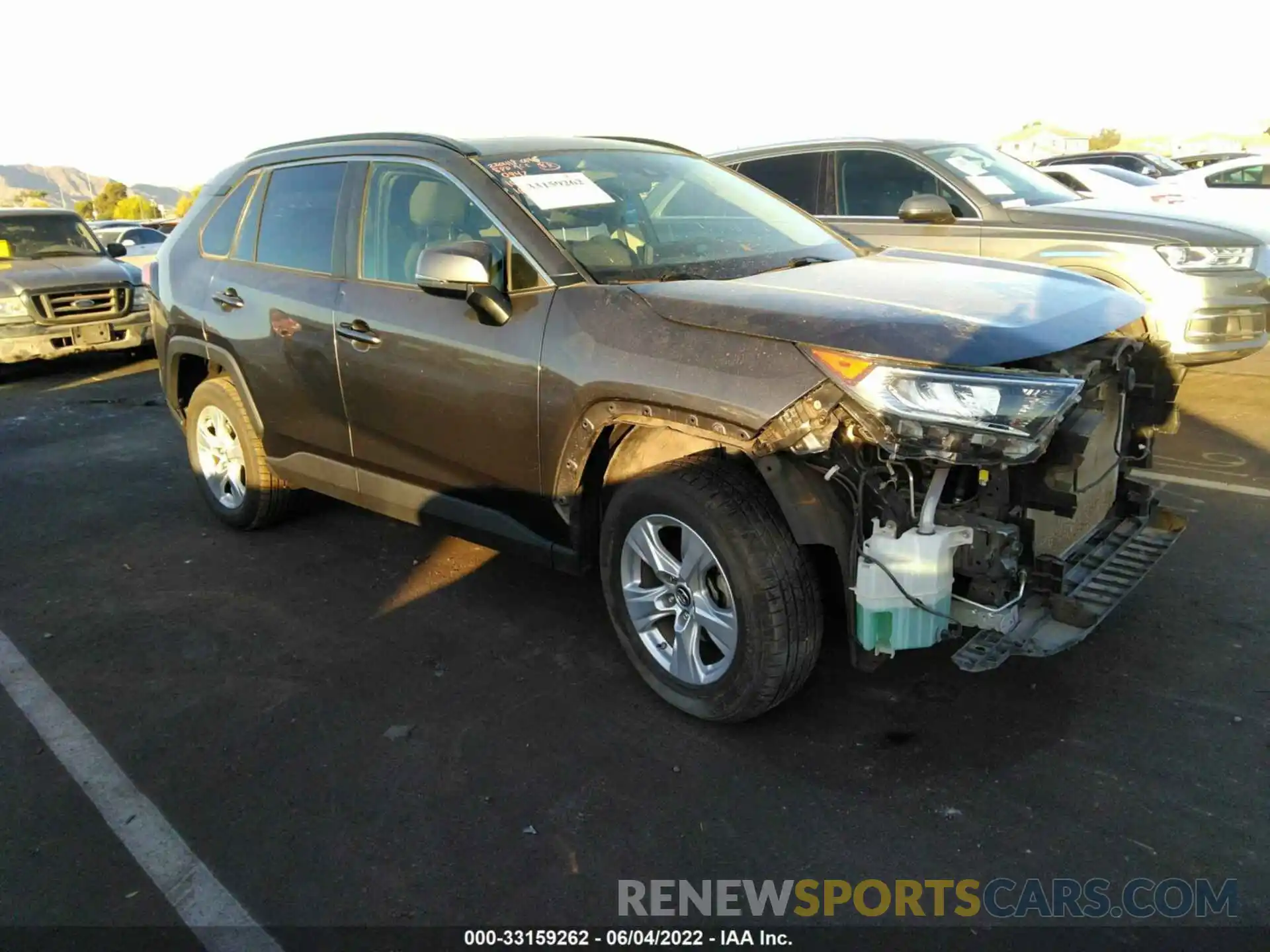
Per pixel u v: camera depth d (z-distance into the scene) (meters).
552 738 3.16
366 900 2.51
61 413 8.40
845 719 3.17
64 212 11.50
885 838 2.64
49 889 2.59
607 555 3.33
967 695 3.28
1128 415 3.47
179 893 2.55
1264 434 6.12
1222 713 3.12
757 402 2.71
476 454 3.61
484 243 3.26
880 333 2.66
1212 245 6.41
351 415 4.09
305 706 3.42
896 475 2.71
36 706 3.49
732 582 2.90
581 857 2.63
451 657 3.72
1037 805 2.74
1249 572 4.09
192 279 4.94
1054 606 2.87
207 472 5.23
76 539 5.13
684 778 2.93
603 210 3.65
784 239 3.93
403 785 2.96
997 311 2.91
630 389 2.98
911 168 7.34
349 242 4.08
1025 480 2.72
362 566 4.62
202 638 3.96
